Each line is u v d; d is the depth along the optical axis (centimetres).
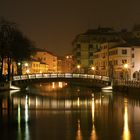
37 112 7812
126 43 18638
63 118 6938
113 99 10819
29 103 9619
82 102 10044
